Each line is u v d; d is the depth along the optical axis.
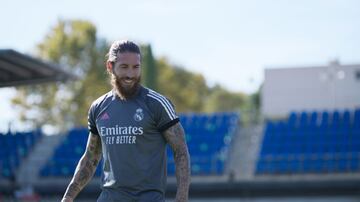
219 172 33.62
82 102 60.28
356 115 36.50
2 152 36.59
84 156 6.82
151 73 37.19
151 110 6.27
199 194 32.84
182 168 6.28
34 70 21.77
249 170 33.94
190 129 37.38
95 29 61.62
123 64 6.21
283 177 33.06
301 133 35.88
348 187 31.84
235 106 102.25
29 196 31.81
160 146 6.36
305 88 40.66
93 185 33.09
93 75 60.75
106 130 6.35
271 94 40.94
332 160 33.31
